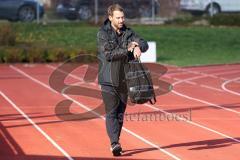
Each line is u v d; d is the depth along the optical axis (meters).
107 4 89.56
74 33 77.69
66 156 23.28
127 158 22.97
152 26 86.62
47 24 82.06
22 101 37.94
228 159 22.97
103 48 22.03
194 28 86.38
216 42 77.56
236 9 98.06
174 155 23.56
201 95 41.09
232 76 52.53
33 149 24.45
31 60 63.47
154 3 93.50
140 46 21.78
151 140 26.30
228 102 38.09
